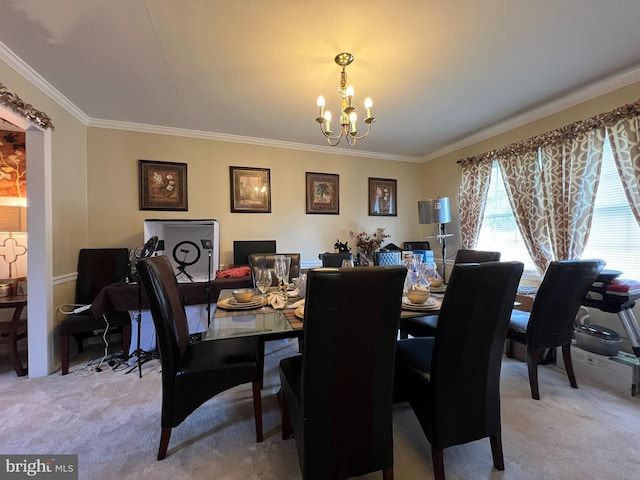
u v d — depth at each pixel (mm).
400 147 4082
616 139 2270
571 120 2623
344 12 1575
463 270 1076
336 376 1026
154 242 2506
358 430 1085
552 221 2705
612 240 2422
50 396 1936
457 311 1120
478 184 3523
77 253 2791
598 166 2400
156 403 1851
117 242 3111
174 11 1555
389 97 2578
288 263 2004
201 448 1446
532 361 1840
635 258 2291
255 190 3680
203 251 3090
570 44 1876
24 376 2229
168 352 1366
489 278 1121
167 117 2979
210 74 2180
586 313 2432
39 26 1656
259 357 1591
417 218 4617
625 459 1333
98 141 3033
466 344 1178
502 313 1211
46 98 2334
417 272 1950
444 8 1555
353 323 997
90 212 3002
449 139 3744
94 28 1680
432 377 1185
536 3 1532
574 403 1786
